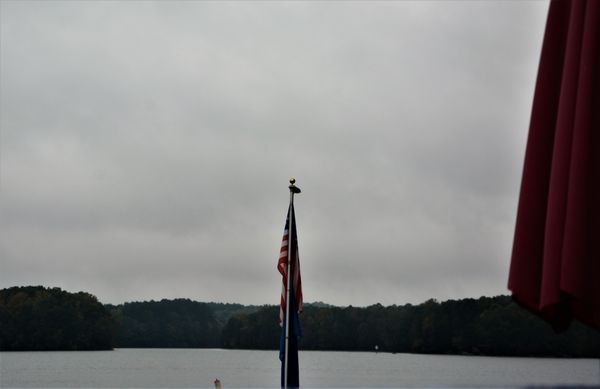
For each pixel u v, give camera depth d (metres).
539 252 6.74
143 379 116.56
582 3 6.72
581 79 6.55
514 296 6.74
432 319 182.25
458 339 174.75
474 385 6.15
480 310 174.25
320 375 130.00
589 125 6.49
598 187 6.43
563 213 6.41
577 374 126.00
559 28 7.07
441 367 151.12
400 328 194.75
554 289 6.30
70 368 144.00
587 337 149.12
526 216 6.83
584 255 6.28
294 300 19.64
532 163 6.93
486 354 168.88
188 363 180.50
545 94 7.00
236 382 114.44
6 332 196.00
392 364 173.88
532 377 117.50
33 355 199.75
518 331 160.50
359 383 102.75
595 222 6.36
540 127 6.96
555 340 155.25
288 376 19.19
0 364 152.75
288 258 19.81
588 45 6.59
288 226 20.05
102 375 124.94
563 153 6.50
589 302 6.33
